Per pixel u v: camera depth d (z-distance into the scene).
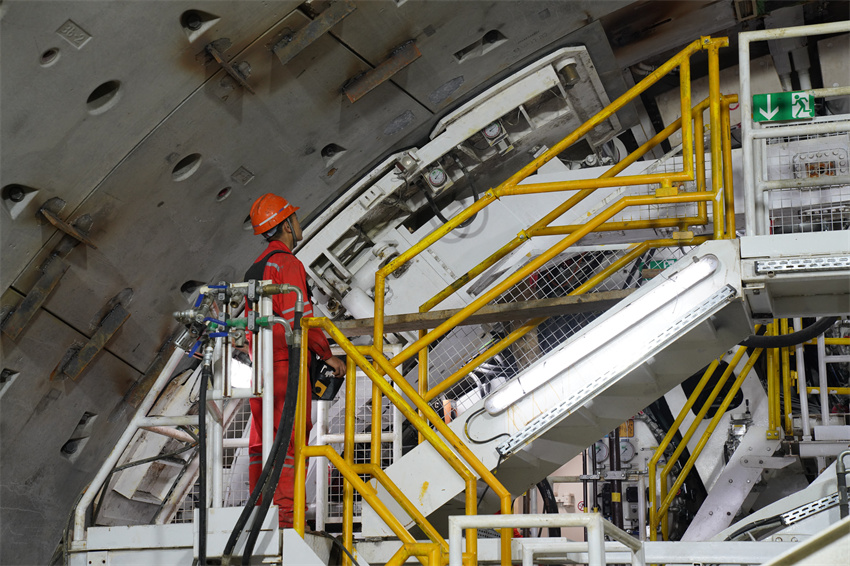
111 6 3.86
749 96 4.16
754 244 3.89
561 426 4.48
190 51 4.39
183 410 5.92
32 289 4.67
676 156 5.82
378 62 5.24
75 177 4.49
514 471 4.71
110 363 5.48
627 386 4.42
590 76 6.10
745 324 4.21
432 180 6.04
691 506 7.46
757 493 7.14
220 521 3.39
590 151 6.71
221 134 5.02
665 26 6.12
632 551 3.30
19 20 3.66
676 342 4.24
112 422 5.73
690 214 5.69
